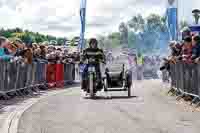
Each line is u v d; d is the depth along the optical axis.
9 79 12.06
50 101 11.60
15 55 13.71
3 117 8.04
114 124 7.11
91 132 6.35
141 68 29.92
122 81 13.55
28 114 8.50
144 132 6.31
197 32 12.91
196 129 6.56
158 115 8.30
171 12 20.02
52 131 6.45
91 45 13.41
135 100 11.95
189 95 11.36
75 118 7.90
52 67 18.12
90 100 12.03
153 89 17.20
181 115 8.29
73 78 22.66
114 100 12.01
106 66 13.95
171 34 20.03
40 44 17.36
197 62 10.22
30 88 14.60
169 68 15.84
